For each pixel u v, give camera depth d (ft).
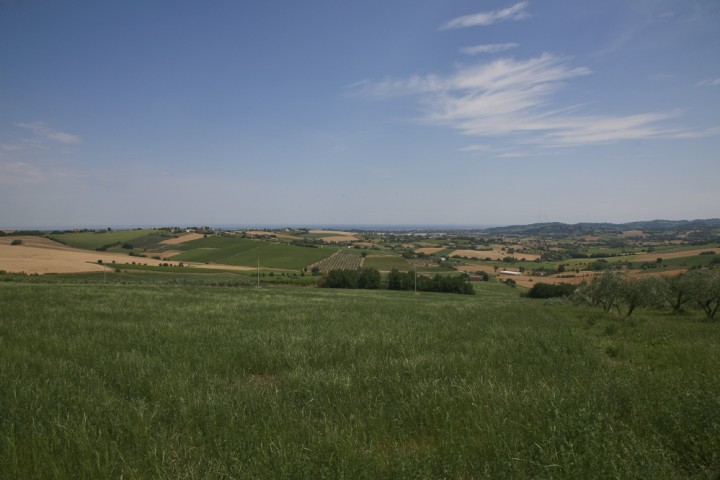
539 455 14.24
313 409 19.77
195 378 24.66
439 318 63.82
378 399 21.21
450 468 13.17
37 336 34.55
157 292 88.02
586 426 15.56
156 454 14.34
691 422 16.33
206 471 13.26
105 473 13.10
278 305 73.67
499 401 19.63
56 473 12.88
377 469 13.34
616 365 32.12
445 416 18.04
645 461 13.30
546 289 222.69
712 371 25.73
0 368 23.97
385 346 36.83
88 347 31.53
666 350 37.86
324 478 12.59
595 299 99.50
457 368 28.12
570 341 42.42
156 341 35.47
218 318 52.80
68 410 18.26
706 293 85.51
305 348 34.40
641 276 94.99
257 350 32.81
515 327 55.36
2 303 56.90
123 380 23.30
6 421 16.15
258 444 15.24
